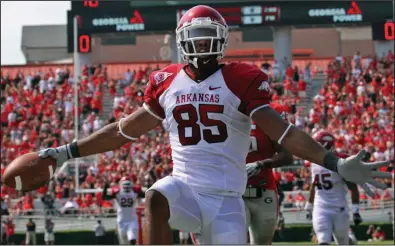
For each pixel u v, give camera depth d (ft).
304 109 102.99
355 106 95.09
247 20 109.50
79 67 112.88
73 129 98.43
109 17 111.75
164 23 111.34
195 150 16.35
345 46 140.46
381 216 72.54
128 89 104.12
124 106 101.09
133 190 51.98
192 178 16.39
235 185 16.48
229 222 16.28
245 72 16.22
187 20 16.57
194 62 16.40
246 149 16.79
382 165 14.61
